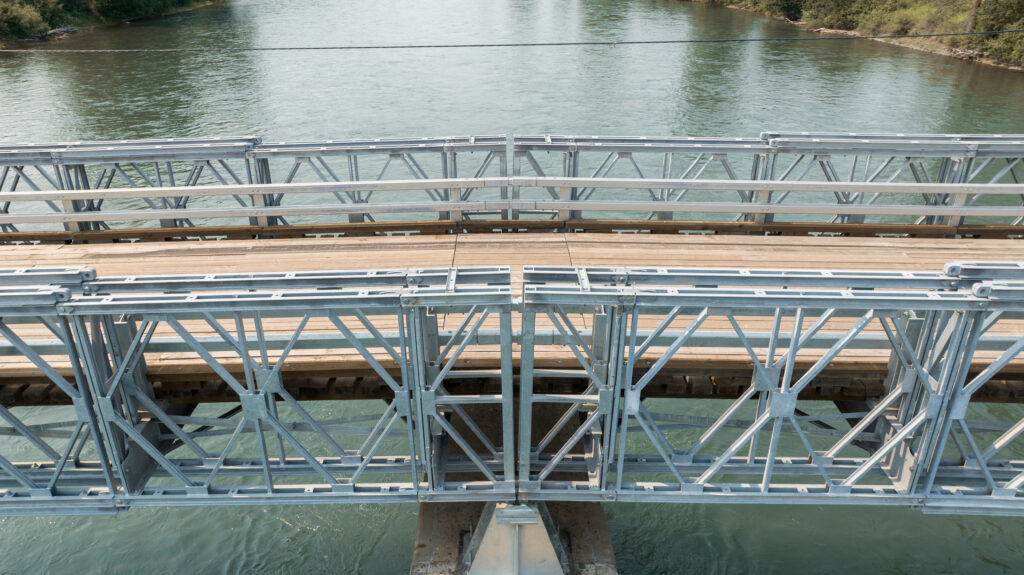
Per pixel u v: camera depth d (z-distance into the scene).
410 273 5.98
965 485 7.04
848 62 43.12
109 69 41.78
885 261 9.68
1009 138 11.20
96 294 5.92
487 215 20.70
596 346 6.43
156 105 33.41
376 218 20.86
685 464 7.23
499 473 7.23
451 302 5.73
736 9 65.56
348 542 10.30
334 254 9.89
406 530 10.47
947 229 10.80
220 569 9.95
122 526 10.59
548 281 5.95
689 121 30.19
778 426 6.47
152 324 6.49
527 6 67.81
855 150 11.16
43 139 28.59
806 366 7.34
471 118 30.78
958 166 11.30
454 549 7.68
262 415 6.43
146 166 25.45
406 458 7.36
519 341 7.35
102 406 6.29
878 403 7.40
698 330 7.98
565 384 7.80
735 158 26.52
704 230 10.70
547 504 8.20
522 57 44.03
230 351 7.68
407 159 11.34
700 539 10.24
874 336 6.93
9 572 9.92
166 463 6.77
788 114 31.25
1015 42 41.34
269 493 6.89
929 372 6.29
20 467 7.11
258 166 11.35
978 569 9.90
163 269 9.55
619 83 36.88
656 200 10.94
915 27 49.72
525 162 26.36
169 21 60.25
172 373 7.38
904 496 6.74
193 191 10.29
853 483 6.73
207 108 32.78
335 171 25.48
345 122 30.34
